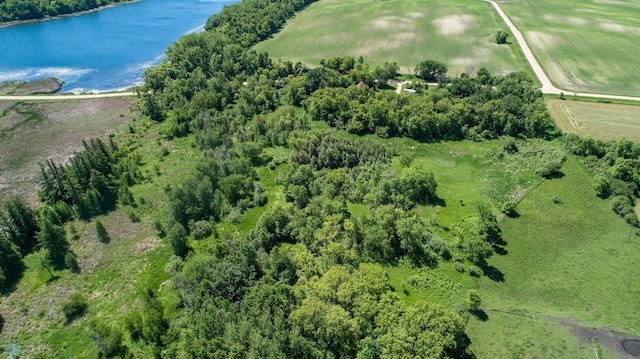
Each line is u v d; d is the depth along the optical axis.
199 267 102.25
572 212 129.00
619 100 196.12
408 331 82.56
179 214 125.44
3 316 100.50
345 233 114.38
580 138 159.88
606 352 86.38
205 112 184.25
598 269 108.19
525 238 119.00
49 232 112.88
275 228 118.44
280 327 84.31
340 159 152.38
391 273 107.56
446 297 100.75
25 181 151.12
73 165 138.75
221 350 79.69
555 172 147.88
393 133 178.25
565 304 98.56
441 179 147.25
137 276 110.50
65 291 106.56
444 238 118.31
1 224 118.12
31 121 191.50
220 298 93.56
